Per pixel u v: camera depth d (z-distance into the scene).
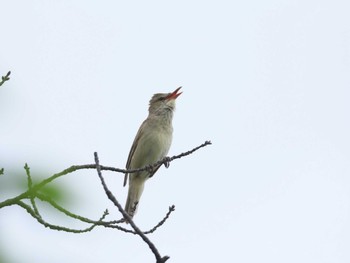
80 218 7.07
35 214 5.88
